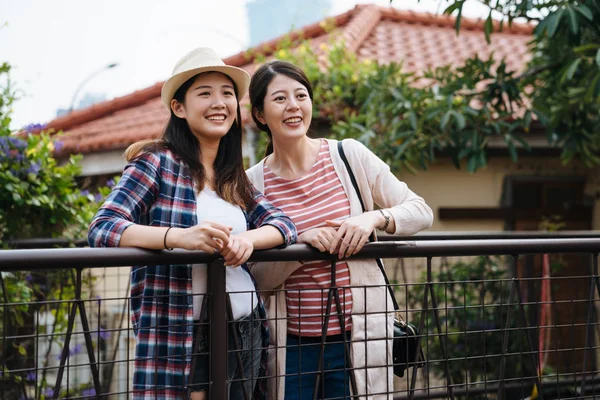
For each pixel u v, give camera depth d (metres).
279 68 2.65
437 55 8.72
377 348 2.62
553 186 7.35
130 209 2.19
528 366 5.22
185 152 2.37
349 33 8.70
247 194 2.48
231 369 2.33
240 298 2.38
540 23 4.73
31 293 4.43
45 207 4.55
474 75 6.06
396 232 2.56
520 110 6.53
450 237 4.26
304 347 2.63
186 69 2.36
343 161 2.69
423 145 6.02
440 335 2.53
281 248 2.33
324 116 6.46
